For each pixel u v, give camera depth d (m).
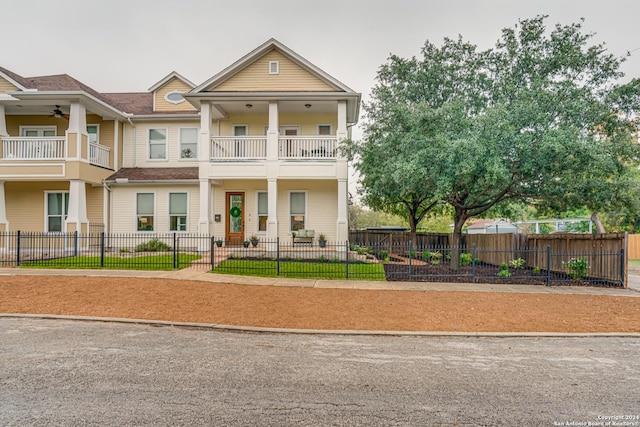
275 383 4.18
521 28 12.33
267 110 17.06
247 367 4.68
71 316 6.98
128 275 10.66
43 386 4.00
